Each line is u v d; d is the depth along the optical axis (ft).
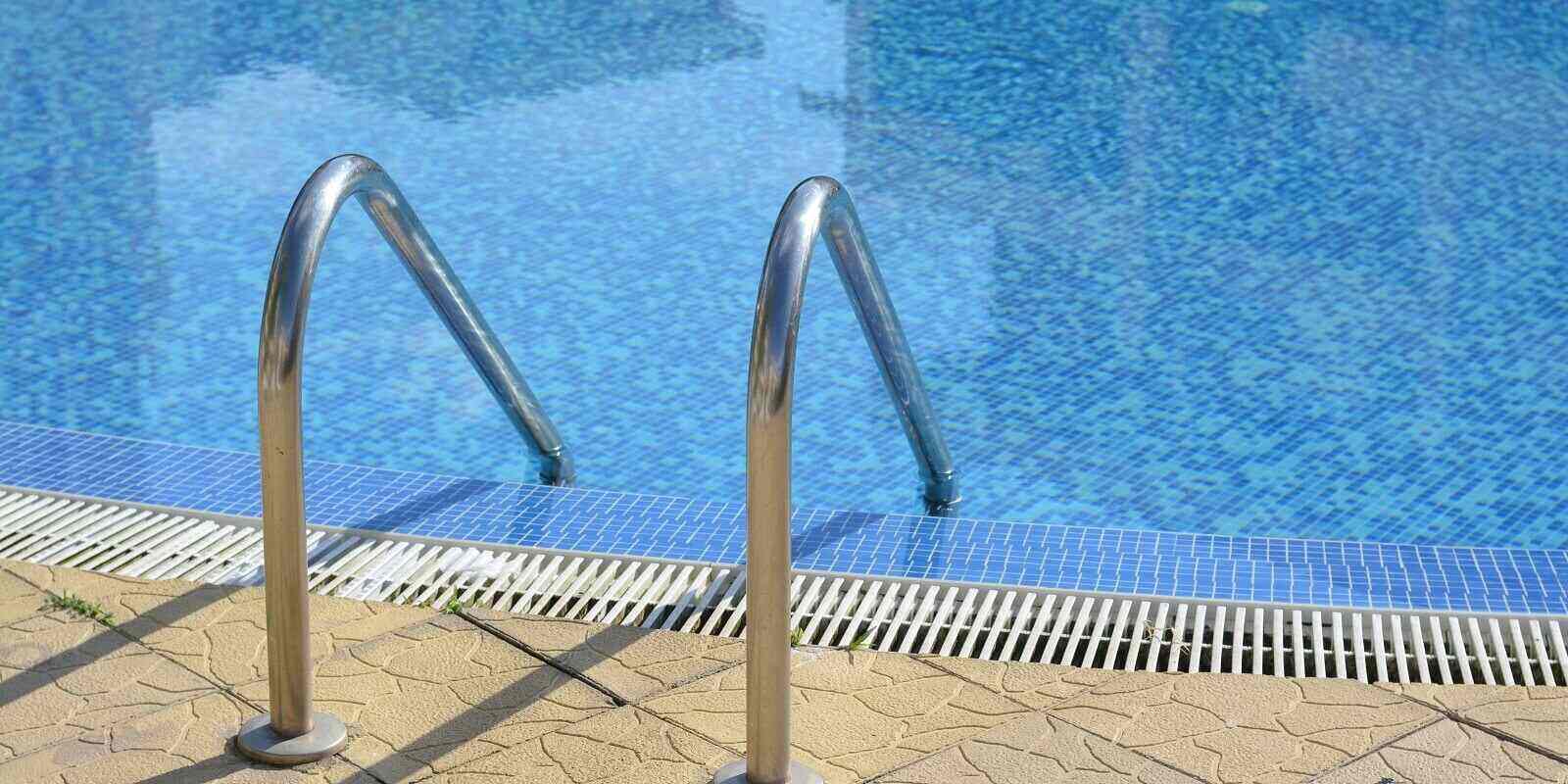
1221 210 19.53
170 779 7.48
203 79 24.36
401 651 8.73
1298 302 17.06
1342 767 7.49
